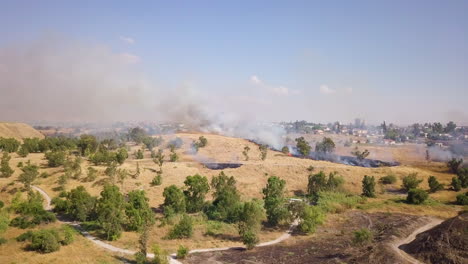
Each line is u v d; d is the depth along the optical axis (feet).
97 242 224.53
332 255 201.26
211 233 249.75
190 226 241.14
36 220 250.16
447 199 339.98
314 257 200.03
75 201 265.34
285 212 268.41
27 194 301.84
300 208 266.77
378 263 177.27
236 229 260.42
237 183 378.94
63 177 328.70
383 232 237.66
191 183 301.22
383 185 385.70
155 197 325.21
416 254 187.32
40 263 180.55
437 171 470.39
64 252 200.54
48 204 292.81
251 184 378.32
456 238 182.70
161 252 197.36
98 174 358.43
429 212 297.33
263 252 212.23
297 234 252.83
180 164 431.02
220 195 301.84
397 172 423.64
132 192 277.44
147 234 204.13
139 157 476.95
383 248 191.93
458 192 362.74
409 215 287.89
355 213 299.38
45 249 200.54
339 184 364.79
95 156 402.72
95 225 253.85
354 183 388.16
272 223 273.95
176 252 210.18
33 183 333.62
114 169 343.05
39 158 427.33
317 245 223.92
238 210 272.92
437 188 360.69
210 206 303.89
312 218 263.49
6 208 275.18
